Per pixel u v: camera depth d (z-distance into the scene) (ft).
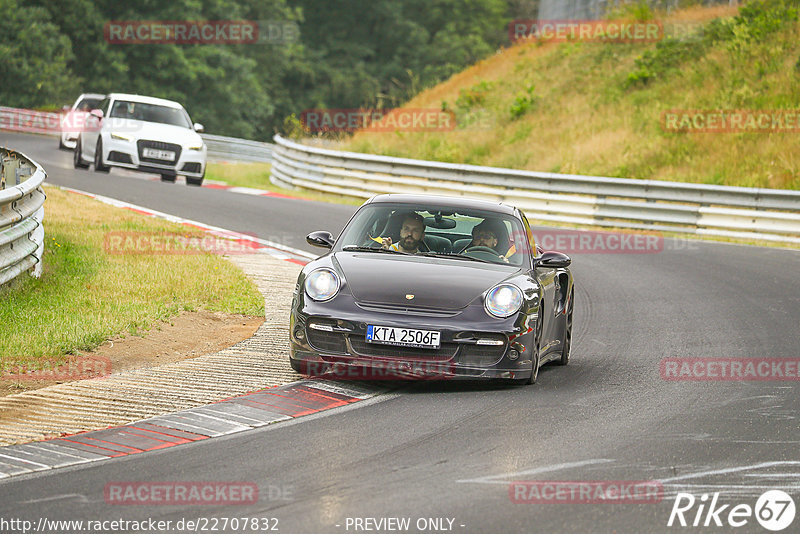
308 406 84.74
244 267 159.94
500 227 105.50
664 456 71.77
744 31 376.07
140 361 100.89
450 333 89.56
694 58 379.14
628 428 79.61
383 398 88.48
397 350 90.33
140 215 203.82
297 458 69.67
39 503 59.72
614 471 67.87
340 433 76.48
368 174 307.37
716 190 253.65
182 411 82.07
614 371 104.27
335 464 68.33
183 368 97.55
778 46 361.92
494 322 90.84
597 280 175.73
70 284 130.93
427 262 99.35
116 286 133.08
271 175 359.66
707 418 83.76
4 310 111.86
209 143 470.80
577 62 413.59
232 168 405.59
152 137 273.54
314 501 60.49
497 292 93.15
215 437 75.10
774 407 88.63
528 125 377.09
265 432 76.59
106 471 66.33
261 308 129.49
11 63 636.07
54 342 102.01
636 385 96.99
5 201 114.93
